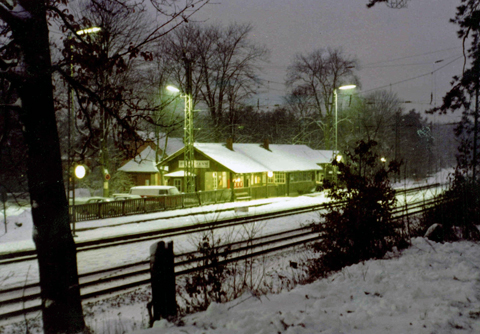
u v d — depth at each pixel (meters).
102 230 18.66
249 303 6.34
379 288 6.59
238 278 10.02
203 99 44.91
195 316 5.67
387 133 67.31
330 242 9.82
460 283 6.71
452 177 14.03
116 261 12.78
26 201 26.47
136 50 6.96
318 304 5.97
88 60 6.95
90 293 9.73
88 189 40.31
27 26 6.05
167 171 37.72
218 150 36.91
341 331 4.82
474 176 15.06
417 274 7.37
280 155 42.38
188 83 31.50
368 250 9.49
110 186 40.38
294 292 6.77
